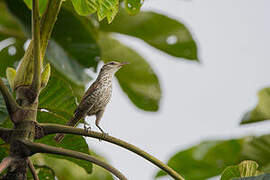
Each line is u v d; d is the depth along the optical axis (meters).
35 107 6.26
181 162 11.69
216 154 11.52
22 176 5.94
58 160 10.41
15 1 9.66
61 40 10.23
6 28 11.43
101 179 10.77
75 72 10.09
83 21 11.08
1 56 11.23
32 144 5.94
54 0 6.43
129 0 7.20
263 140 11.16
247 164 7.13
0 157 7.37
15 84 6.37
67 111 8.00
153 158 6.18
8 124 7.41
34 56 6.19
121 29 11.86
